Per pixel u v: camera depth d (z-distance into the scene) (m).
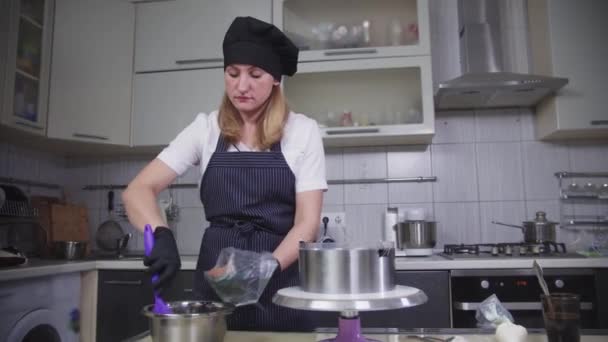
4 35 2.02
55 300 1.95
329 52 2.32
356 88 2.45
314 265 0.69
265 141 1.07
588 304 1.85
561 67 2.25
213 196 1.09
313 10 2.50
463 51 2.48
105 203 2.74
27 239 2.43
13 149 2.43
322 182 1.10
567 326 0.72
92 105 2.37
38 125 2.19
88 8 2.40
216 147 1.10
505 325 0.78
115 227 2.58
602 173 2.42
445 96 2.30
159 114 2.43
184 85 2.43
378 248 0.69
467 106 2.49
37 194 2.59
